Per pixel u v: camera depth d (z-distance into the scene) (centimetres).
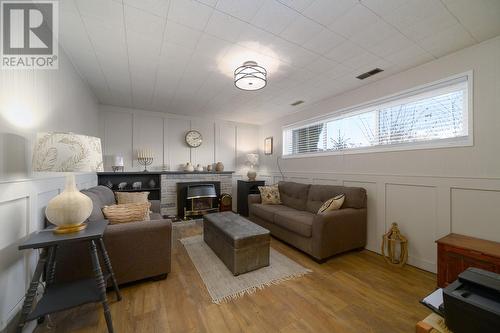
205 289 194
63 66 215
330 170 364
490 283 85
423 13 164
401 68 255
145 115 457
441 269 191
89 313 161
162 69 261
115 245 185
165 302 175
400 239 247
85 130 305
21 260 138
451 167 218
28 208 147
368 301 179
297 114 449
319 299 181
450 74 221
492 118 193
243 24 178
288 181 440
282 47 211
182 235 347
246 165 575
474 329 78
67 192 150
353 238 275
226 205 500
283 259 262
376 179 288
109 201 275
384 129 287
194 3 154
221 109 445
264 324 152
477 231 200
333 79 287
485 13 163
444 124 229
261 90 330
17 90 139
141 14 165
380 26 179
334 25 178
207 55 227
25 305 122
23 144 144
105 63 245
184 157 499
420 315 162
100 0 151
